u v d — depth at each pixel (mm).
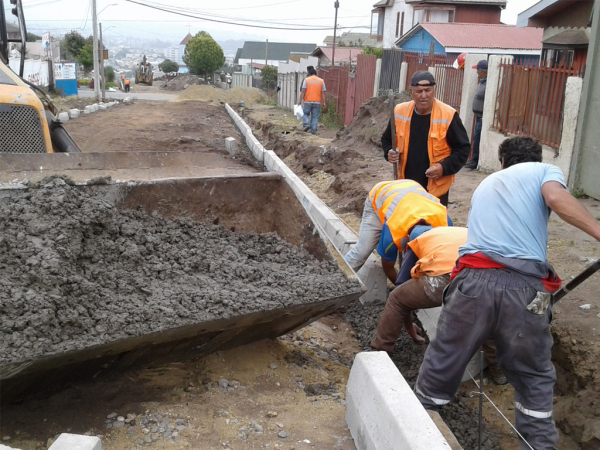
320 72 25562
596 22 7863
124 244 3854
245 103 31781
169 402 3609
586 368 4223
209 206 4621
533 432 3307
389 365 3281
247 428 3385
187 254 4062
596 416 3936
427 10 36188
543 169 3316
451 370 3385
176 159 7141
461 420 4180
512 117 9984
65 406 3467
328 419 3590
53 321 3045
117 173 6391
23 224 3463
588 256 5855
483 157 10625
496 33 26688
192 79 53281
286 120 20953
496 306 3180
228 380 3969
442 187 5711
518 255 3189
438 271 3975
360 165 10773
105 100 27641
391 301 4340
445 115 5504
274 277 4059
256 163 11188
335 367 4680
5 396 3219
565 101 8492
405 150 5754
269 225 4812
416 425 2770
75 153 6246
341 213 8664
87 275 3490
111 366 3500
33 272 3162
